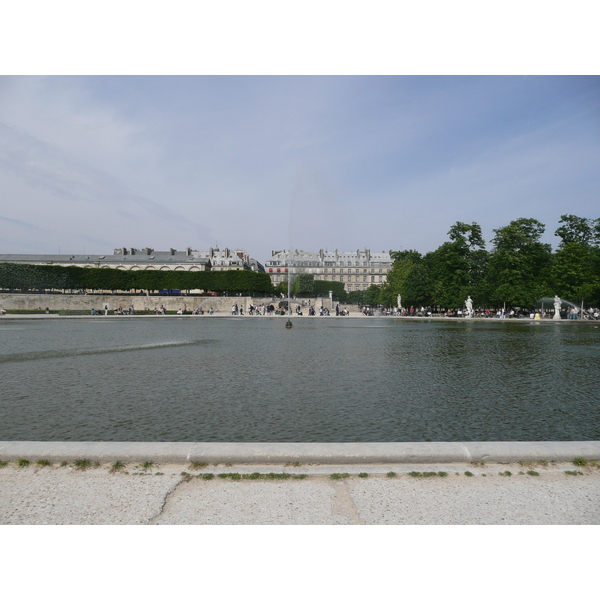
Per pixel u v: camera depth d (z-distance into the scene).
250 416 8.43
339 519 4.24
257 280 93.62
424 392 10.69
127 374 13.20
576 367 15.00
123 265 132.25
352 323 48.81
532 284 65.44
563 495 4.77
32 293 76.50
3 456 5.57
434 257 80.12
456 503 4.57
